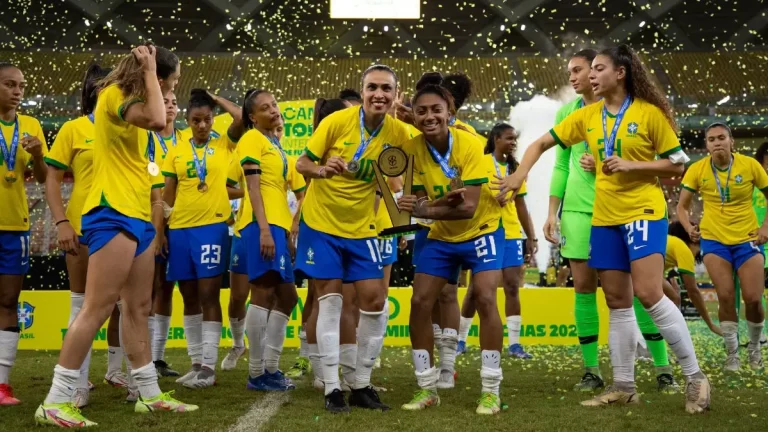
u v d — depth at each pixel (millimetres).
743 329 9320
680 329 3674
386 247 5117
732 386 4582
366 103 3797
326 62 32188
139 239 3451
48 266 9805
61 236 3785
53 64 29828
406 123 4426
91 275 3354
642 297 3703
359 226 3854
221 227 4891
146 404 3631
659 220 3756
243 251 5129
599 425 3279
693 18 33312
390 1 31578
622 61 3834
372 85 3762
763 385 4625
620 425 3277
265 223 4398
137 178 3457
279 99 28891
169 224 4926
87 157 3984
